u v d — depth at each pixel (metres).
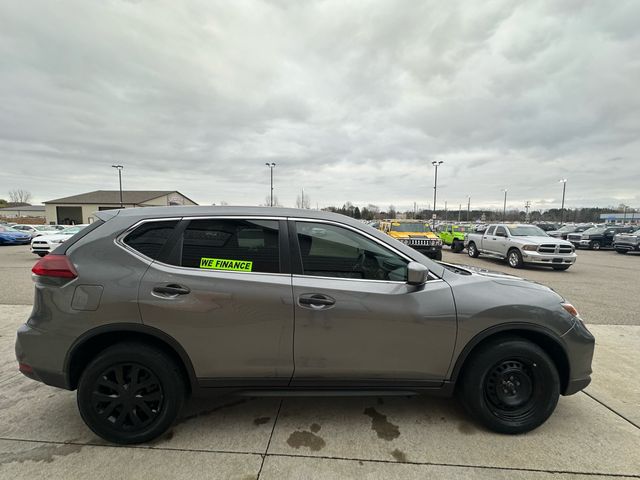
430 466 2.21
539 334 2.61
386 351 2.48
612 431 2.61
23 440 2.46
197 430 2.58
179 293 2.37
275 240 2.55
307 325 2.42
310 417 2.76
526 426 2.54
